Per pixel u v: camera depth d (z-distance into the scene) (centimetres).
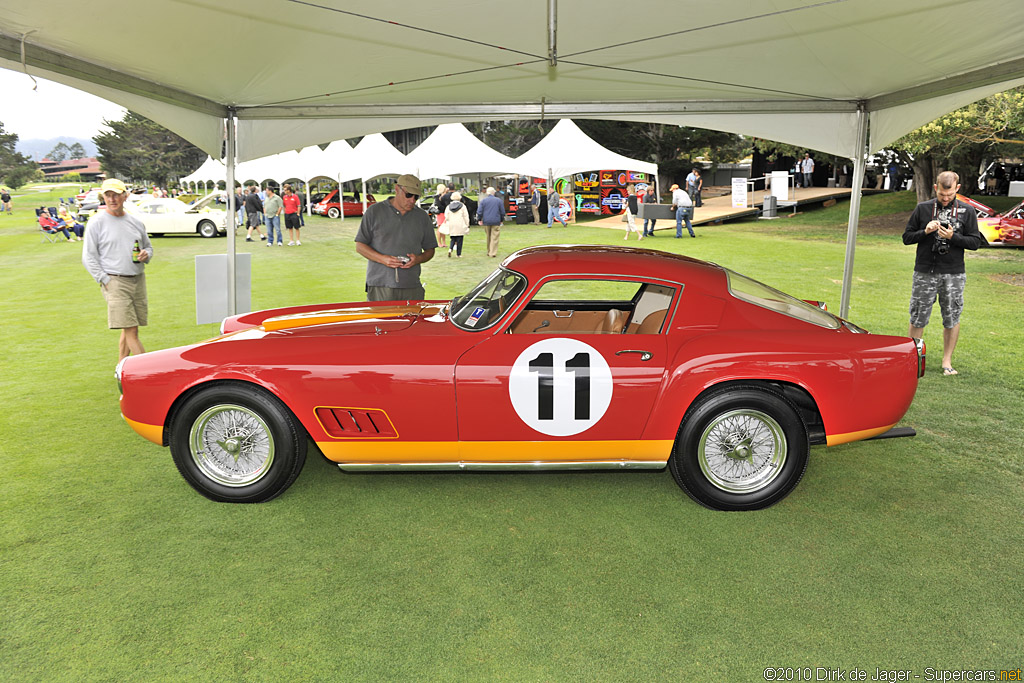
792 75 568
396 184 532
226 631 271
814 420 379
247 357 360
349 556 327
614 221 2581
